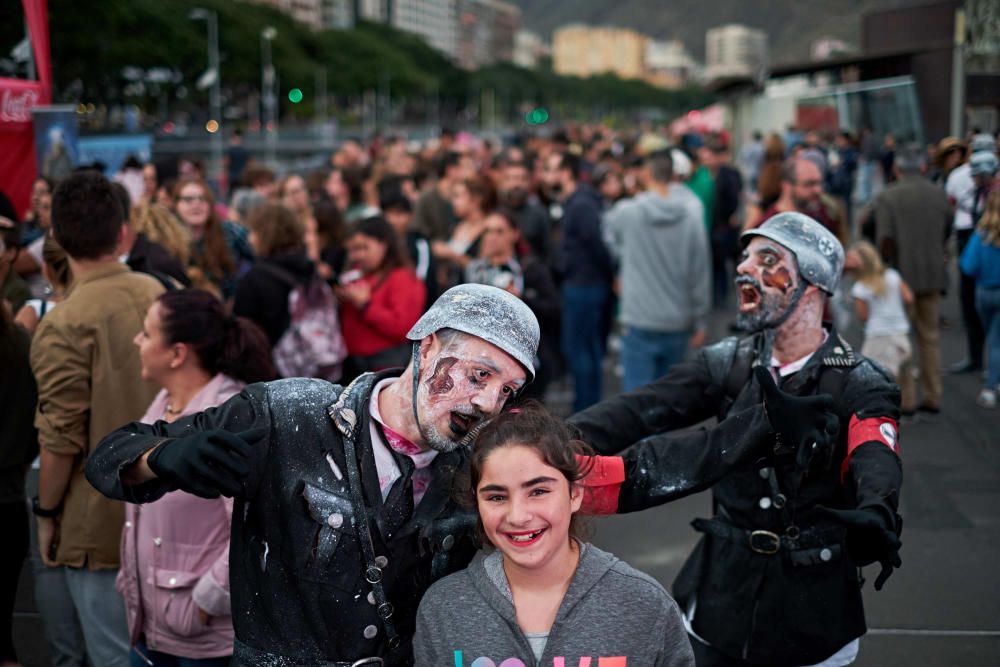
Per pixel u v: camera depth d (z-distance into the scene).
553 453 1.95
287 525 2.08
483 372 1.99
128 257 4.09
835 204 5.75
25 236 6.57
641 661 1.99
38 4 7.55
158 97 63.47
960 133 9.59
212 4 75.00
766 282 2.75
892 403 2.62
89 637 3.42
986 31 9.33
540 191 9.84
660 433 2.86
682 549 5.38
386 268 5.85
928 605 4.55
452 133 15.38
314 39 101.44
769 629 2.72
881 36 14.28
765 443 2.28
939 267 7.27
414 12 199.50
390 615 2.11
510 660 1.99
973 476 6.19
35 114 7.27
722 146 13.70
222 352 3.12
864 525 2.06
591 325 7.26
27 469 3.84
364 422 2.09
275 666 2.12
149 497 2.06
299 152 59.16
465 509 2.14
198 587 2.85
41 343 3.25
